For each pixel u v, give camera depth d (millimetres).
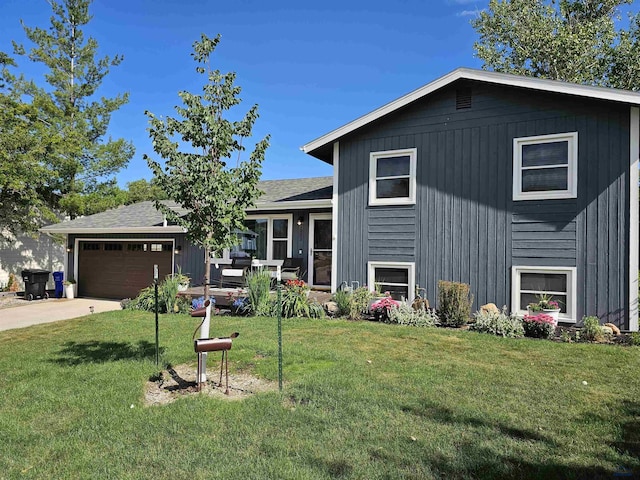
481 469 2955
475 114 9336
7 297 16328
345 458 3111
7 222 17094
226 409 4031
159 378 5168
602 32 18812
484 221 9164
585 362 5594
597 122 8156
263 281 10023
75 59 23891
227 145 5105
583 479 2828
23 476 2951
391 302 9000
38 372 5449
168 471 2984
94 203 20766
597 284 8023
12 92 19844
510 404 4098
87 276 16469
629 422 3691
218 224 5094
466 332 7594
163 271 14836
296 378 4977
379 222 10281
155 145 4914
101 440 3471
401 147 10109
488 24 22047
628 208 7836
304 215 12398
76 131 20578
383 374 5070
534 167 8734
